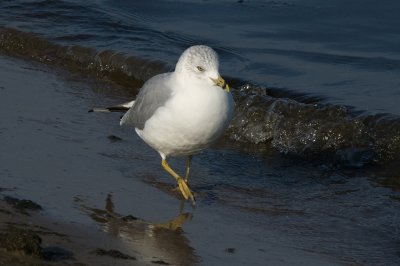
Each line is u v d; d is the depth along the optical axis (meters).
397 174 13.11
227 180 12.59
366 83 17.05
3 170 11.40
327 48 19.61
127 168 12.34
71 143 13.05
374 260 9.66
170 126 11.00
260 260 9.34
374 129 14.36
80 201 10.56
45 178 11.24
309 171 13.26
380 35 20.39
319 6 22.28
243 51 19.33
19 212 9.66
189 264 9.01
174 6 22.34
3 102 14.93
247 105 15.19
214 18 21.69
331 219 11.01
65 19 21.02
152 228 10.02
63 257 8.48
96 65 18.58
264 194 12.03
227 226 10.49
